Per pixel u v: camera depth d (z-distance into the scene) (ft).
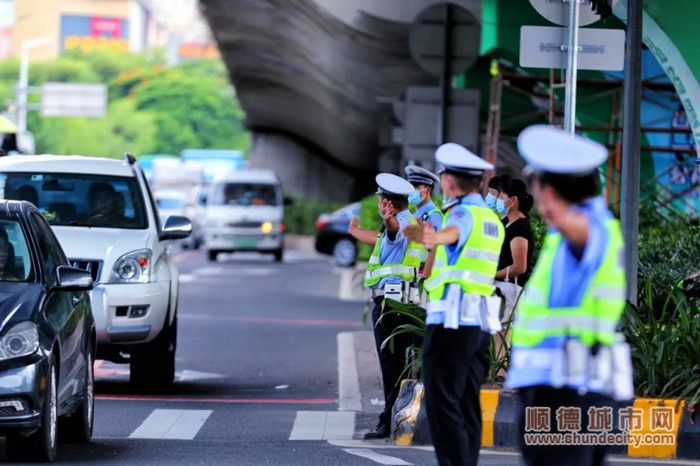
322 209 501.56
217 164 601.62
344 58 314.55
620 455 86.58
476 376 70.85
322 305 233.35
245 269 337.72
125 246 121.49
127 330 120.06
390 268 97.09
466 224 68.64
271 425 106.73
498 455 86.48
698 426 86.12
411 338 97.45
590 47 99.19
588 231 51.70
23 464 81.76
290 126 540.93
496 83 216.54
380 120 401.70
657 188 202.49
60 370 84.64
